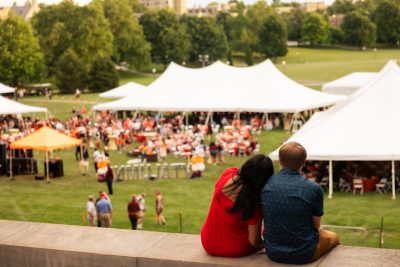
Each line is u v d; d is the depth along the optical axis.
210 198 25.58
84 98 89.06
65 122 51.41
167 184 28.97
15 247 5.77
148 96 51.12
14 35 99.44
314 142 26.95
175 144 37.66
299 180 4.94
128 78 131.00
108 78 99.94
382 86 29.36
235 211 5.04
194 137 40.25
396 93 28.91
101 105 51.19
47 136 30.97
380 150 25.61
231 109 46.97
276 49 161.62
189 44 146.62
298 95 48.25
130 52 129.38
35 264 5.73
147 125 46.88
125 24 127.88
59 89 99.81
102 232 6.00
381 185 25.77
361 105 28.72
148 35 142.38
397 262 4.88
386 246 17.64
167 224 21.36
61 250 5.59
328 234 5.14
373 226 20.08
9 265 5.84
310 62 153.12
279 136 44.06
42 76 106.38
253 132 45.06
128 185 28.98
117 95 62.22
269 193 4.93
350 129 27.39
